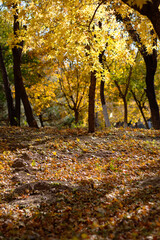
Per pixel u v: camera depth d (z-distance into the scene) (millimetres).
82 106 26656
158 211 4707
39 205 5840
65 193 6578
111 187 7102
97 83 22375
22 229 4613
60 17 9297
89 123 14227
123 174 8445
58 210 5547
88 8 9922
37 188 6773
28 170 8617
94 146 11883
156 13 6320
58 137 12891
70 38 9492
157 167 8961
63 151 11039
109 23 11992
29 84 23547
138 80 25422
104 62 17781
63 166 9531
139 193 6141
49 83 24500
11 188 7055
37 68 23000
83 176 8305
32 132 13820
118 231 4266
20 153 10336
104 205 5656
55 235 4387
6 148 10773
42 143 11766
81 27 9617
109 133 14078
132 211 5000
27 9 9234
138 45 16641
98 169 9164
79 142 12195
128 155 10789
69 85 24188
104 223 4691
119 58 12008
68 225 4785
